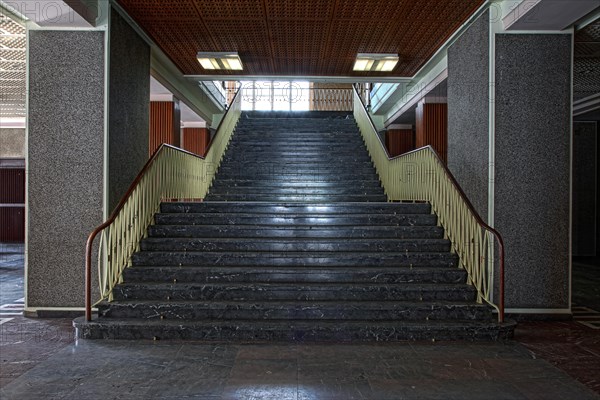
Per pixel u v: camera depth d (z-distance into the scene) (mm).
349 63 8680
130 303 5250
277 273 5742
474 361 4301
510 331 4969
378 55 7996
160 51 7949
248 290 5480
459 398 3506
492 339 4934
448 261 6074
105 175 5805
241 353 4465
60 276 5828
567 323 5715
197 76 9617
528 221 5848
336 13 6309
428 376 3932
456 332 4918
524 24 5648
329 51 7965
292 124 13398
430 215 6922
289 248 6301
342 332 4883
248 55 8219
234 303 5293
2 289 7727
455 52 7070
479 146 6168
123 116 6348
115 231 5582
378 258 6051
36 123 5816
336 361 4270
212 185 9969
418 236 6629
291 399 3461
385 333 4891
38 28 5801
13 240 16344
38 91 5816
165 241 6297
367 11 6230
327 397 3502
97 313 5660
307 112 15398
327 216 6902
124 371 3994
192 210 7219
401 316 5180
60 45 5809
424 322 5070
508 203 5848
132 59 6680
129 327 4887
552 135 5855
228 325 4898
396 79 9734
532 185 5855
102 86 5812
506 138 5855
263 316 5180
